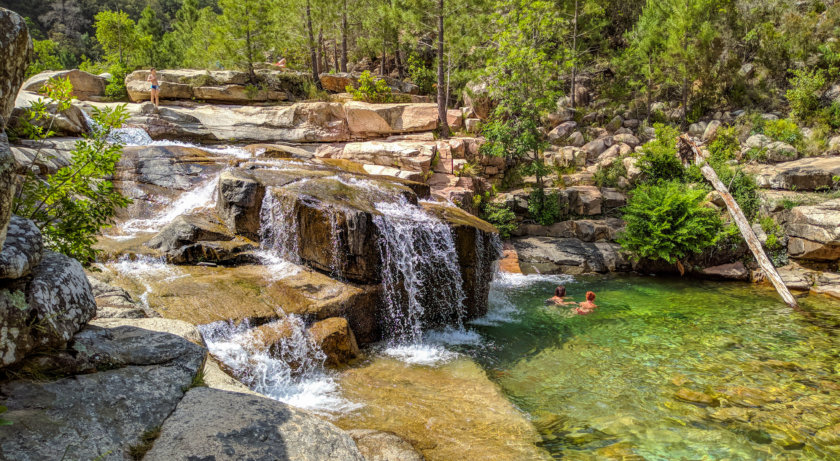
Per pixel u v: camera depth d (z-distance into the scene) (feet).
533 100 59.88
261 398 11.55
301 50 101.45
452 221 32.42
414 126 61.21
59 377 9.87
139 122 51.47
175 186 37.09
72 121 42.70
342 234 27.20
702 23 78.23
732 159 64.13
